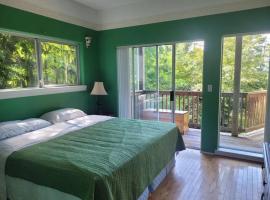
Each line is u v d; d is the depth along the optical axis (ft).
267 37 12.08
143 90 13.83
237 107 13.60
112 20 13.62
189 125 16.47
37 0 10.12
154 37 12.44
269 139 10.12
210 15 10.80
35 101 10.52
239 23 10.16
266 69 12.44
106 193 4.71
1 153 6.40
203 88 11.42
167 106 13.20
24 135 8.01
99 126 9.25
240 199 7.38
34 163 5.57
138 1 12.35
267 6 9.52
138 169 6.23
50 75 11.61
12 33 9.61
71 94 12.64
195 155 11.41
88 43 13.41
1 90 9.16
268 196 5.37
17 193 6.02
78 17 12.60
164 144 8.25
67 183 4.97
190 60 12.96
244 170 9.56
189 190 7.97
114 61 14.07
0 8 8.79
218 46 10.77
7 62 9.51
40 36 10.66
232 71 13.48
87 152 6.15
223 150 11.33
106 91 14.69
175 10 11.59
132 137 7.66
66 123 9.98
